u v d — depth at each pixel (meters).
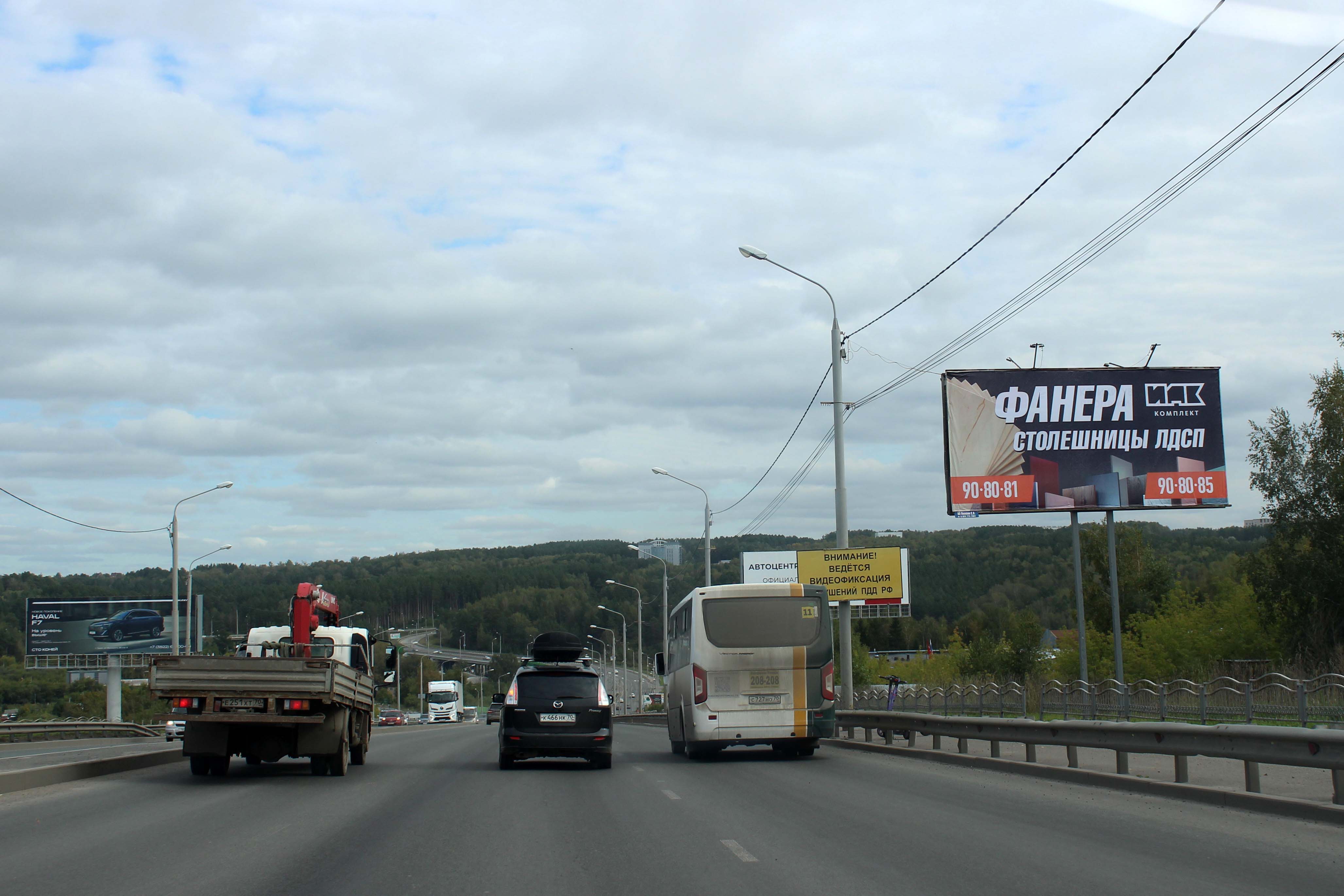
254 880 8.34
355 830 11.07
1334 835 9.80
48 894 7.80
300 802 13.80
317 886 8.12
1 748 31.97
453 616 155.75
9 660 93.19
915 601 115.38
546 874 8.55
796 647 20.56
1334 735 10.34
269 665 16.11
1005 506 30.62
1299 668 34.19
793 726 20.39
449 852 9.68
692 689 20.53
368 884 8.19
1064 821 11.05
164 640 84.50
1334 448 39.09
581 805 13.23
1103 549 56.62
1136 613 51.50
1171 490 30.70
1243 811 11.42
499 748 25.03
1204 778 14.09
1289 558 38.97
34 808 12.98
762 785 15.41
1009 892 7.63
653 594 112.69
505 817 12.10
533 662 20.17
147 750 25.97
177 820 11.94
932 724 19.67
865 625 126.12
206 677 16.09
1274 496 40.16
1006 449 30.78
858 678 74.31
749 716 20.38
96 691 88.50
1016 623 52.28
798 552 47.81
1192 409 30.94
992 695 32.84
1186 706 24.58
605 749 18.94
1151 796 12.92
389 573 183.12
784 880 8.20
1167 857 8.88
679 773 17.89
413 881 8.31
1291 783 13.29
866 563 47.31
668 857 9.29
